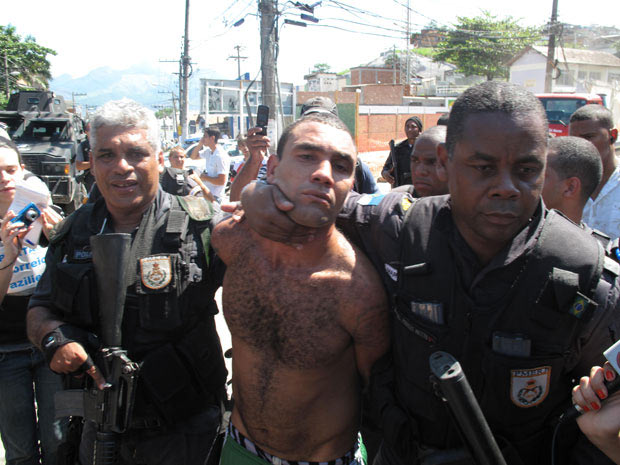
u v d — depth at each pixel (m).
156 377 1.84
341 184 1.41
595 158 2.12
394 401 1.55
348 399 1.66
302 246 1.47
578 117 3.04
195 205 1.97
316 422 1.61
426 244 1.43
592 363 1.38
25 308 2.35
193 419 1.95
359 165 3.52
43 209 2.29
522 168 1.23
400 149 4.83
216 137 6.77
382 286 1.54
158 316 1.83
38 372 2.43
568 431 1.44
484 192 1.25
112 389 1.75
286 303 1.55
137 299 1.85
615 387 1.20
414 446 1.53
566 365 1.37
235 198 3.03
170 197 2.00
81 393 1.83
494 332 1.33
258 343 1.62
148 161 1.90
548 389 1.33
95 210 2.02
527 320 1.30
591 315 1.26
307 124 1.42
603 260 1.32
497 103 1.22
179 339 1.91
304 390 1.58
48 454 2.47
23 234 2.13
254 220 1.44
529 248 1.31
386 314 1.54
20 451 2.43
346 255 1.54
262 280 1.60
